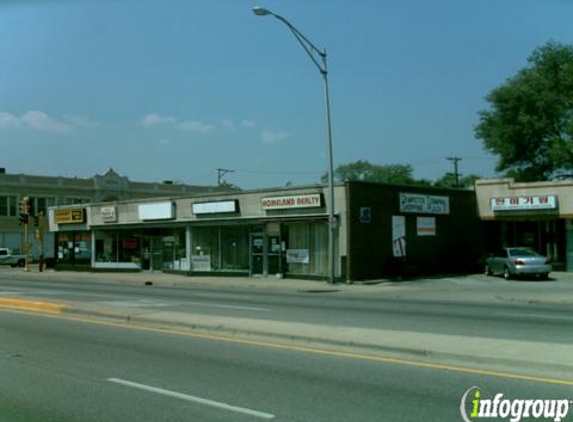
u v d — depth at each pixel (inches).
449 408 285.9
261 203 1350.9
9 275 1707.7
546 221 1460.4
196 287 1208.8
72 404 299.9
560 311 701.3
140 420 273.0
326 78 1182.3
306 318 609.3
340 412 280.4
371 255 1254.9
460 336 459.5
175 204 1539.1
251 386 330.6
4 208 2760.8
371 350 426.3
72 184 2962.6
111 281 1433.3
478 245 1523.1
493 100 2214.6
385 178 3575.3
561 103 2118.6
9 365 390.6
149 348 446.6
